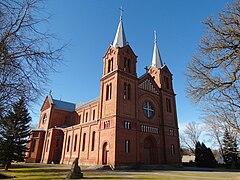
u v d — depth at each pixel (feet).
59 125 194.49
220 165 157.79
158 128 138.00
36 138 177.88
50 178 58.59
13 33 21.40
